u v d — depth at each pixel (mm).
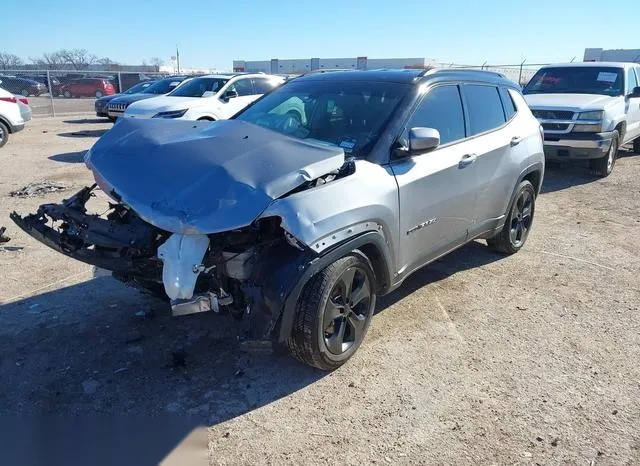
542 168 5758
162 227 2945
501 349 3834
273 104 4594
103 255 3328
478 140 4664
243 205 2926
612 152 9891
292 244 3043
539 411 3156
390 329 4074
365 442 2879
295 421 3035
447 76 4504
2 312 4180
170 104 11586
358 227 3311
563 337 4023
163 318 4121
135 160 3438
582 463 2754
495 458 2779
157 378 3391
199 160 3250
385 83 4262
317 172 3158
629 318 4344
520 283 5008
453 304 4535
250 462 2729
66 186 8484
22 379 3348
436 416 3098
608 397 3301
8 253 5395
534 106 9539
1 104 12773
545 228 6805
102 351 3668
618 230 6742
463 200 4469
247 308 3053
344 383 3391
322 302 3189
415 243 4020
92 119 21469
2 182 8836
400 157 3791
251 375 3451
